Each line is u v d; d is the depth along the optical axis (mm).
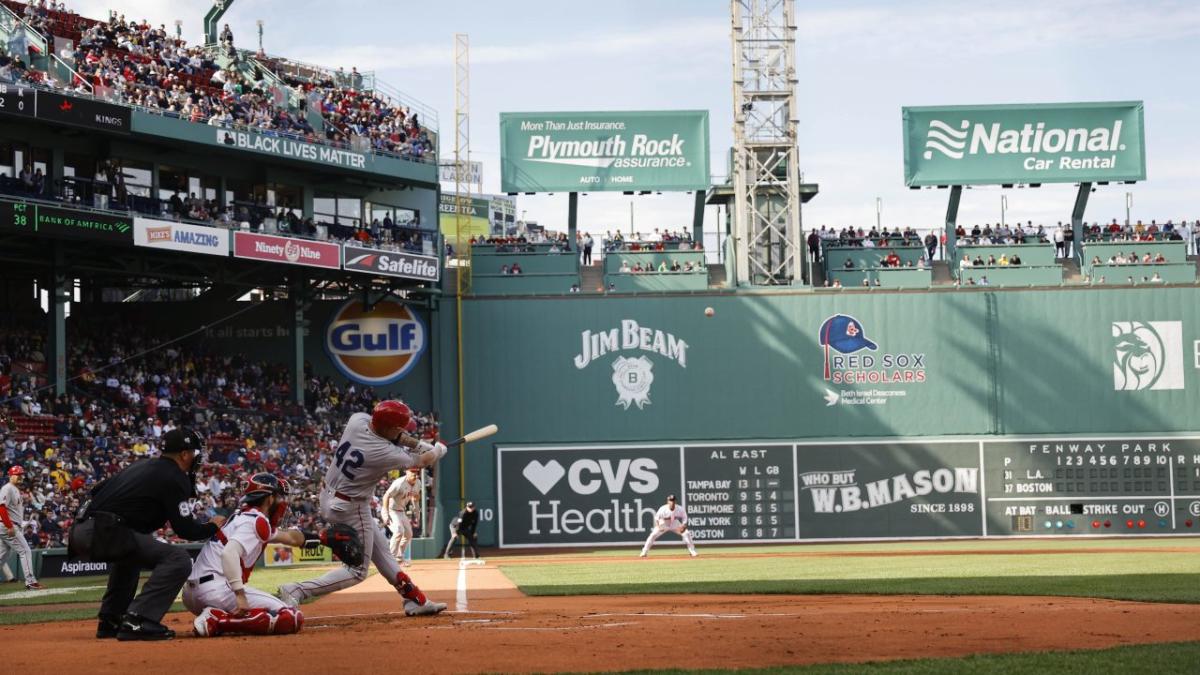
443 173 58719
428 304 51031
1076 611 13906
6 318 43438
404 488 32188
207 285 48156
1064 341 51750
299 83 50938
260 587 25203
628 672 8945
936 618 12930
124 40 45312
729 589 20031
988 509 49844
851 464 49875
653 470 49938
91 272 42375
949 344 51656
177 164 44062
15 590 26297
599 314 51375
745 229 53719
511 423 51000
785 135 54219
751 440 50594
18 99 37031
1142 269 54125
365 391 50719
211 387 45469
